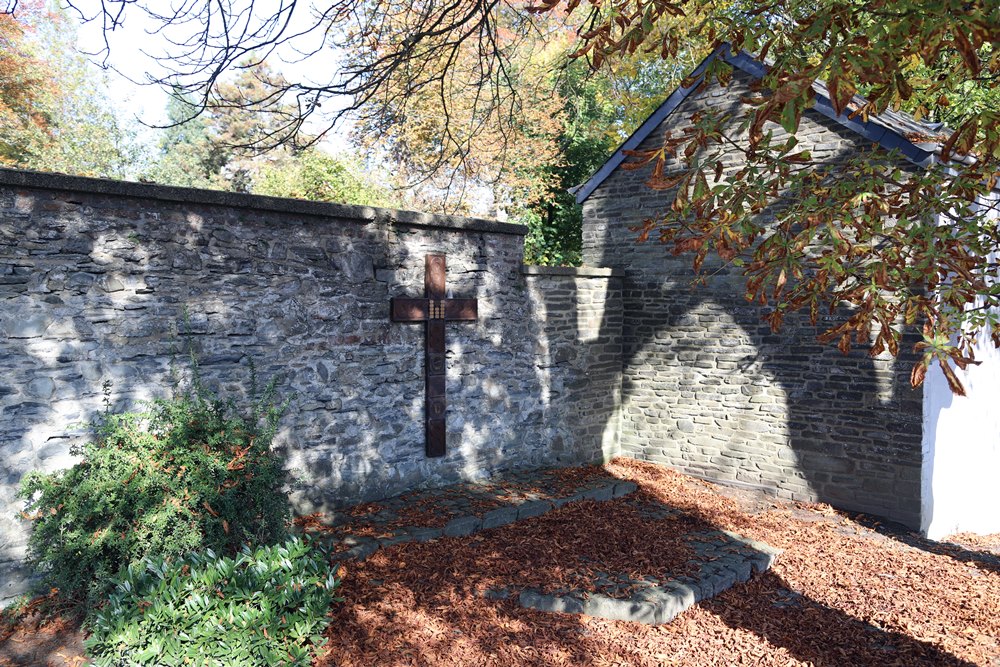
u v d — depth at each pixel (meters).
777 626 6.15
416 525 7.78
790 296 3.79
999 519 11.53
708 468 11.00
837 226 9.45
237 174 24.19
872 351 3.40
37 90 19.77
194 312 6.96
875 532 9.00
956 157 8.65
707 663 5.42
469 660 5.22
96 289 6.34
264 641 4.64
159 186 6.57
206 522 5.47
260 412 7.28
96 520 5.32
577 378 11.13
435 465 9.27
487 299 9.77
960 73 3.85
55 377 6.12
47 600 5.57
